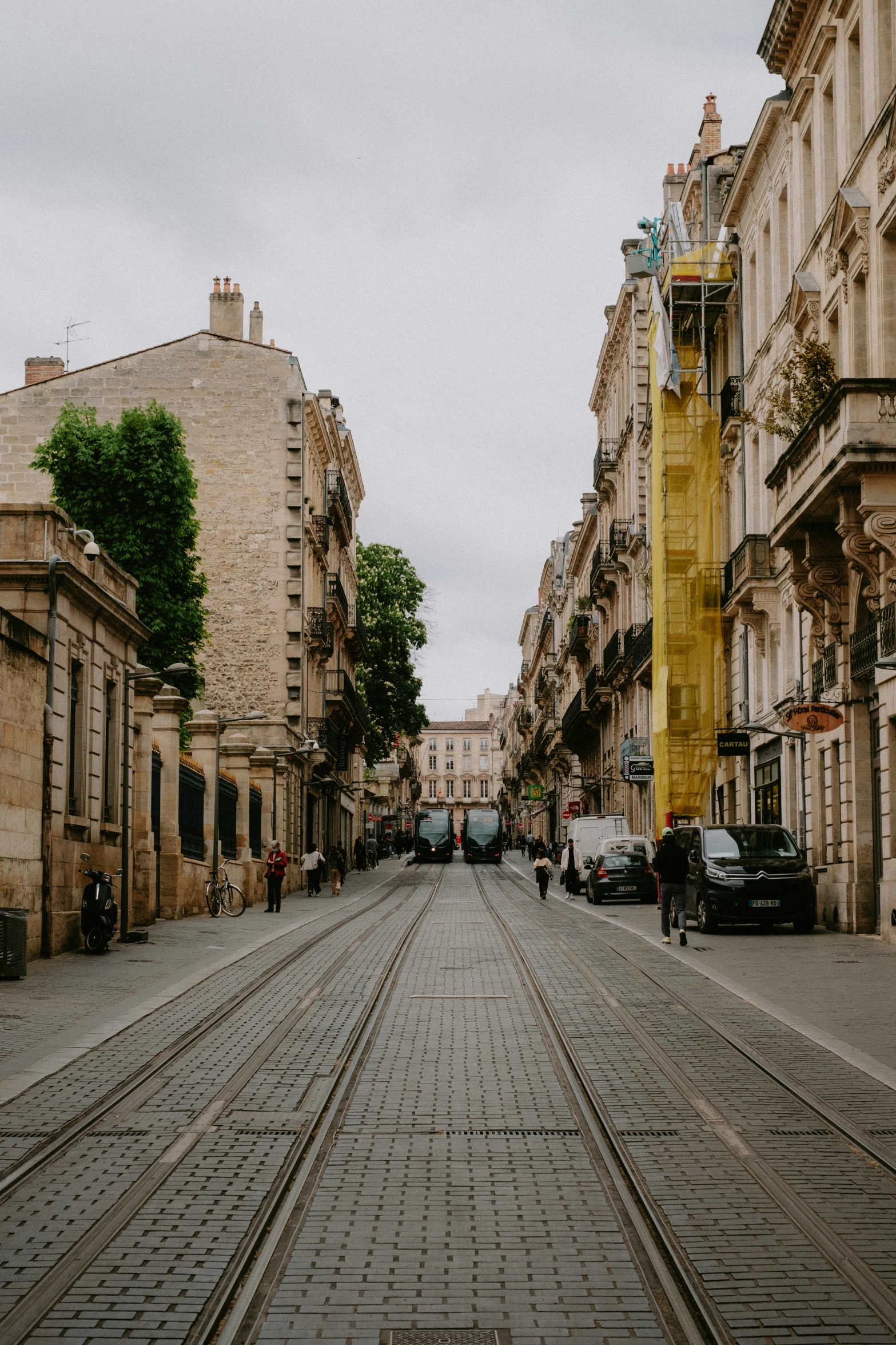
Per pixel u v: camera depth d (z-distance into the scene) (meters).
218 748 34.81
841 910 25.38
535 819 119.00
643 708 53.03
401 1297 6.27
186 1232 7.16
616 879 37.34
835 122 26.86
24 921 18.30
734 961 20.11
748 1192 7.95
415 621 77.56
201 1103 10.29
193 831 33.09
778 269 32.84
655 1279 6.52
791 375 25.25
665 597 40.38
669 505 40.69
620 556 57.78
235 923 29.25
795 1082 10.96
